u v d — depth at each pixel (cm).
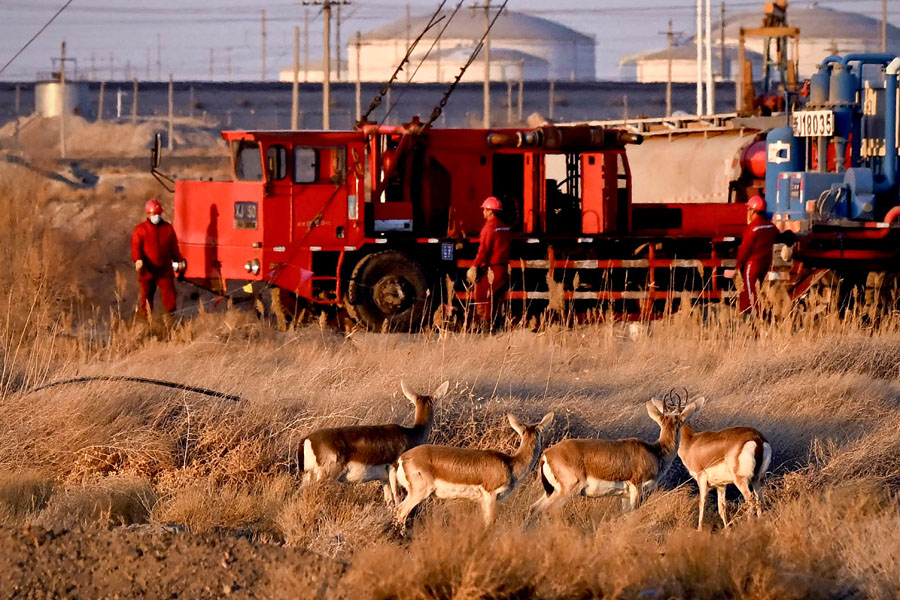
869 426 4869
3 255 7650
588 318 7906
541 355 6234
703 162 9806
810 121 8194
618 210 8538
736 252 8544
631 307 8356
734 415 4944
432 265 8244
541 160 8381
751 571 2897
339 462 3700
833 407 5106
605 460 3566
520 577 2783
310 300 7938
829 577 3028
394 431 3781
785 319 6806
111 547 3045
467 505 3834
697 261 8394
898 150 8450
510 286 8138
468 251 8144
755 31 11756
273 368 5831
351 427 3766
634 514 3541
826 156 8306
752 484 3681
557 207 8581
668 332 7000
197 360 6031
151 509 3931
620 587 2756
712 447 3700
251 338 6712
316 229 7919
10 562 2956
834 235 8169
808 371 5744
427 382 5025
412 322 8056
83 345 6525
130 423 4547
